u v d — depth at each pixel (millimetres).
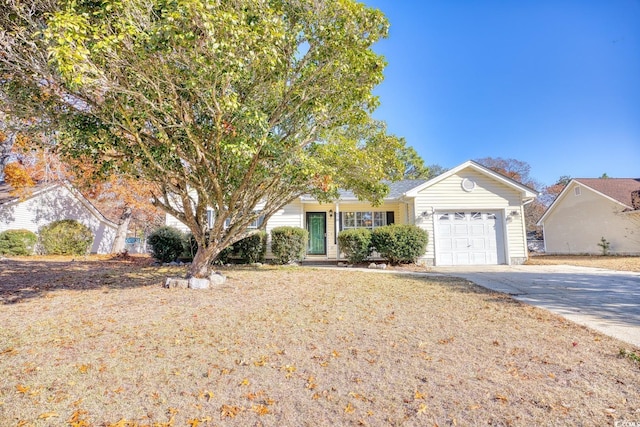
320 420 2330
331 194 7836
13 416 2357
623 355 3318
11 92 5113
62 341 3826
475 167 13242
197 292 6512
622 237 16594
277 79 5527
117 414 2408
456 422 2277
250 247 12609
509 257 12992
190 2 3623
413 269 11281
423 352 3518
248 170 6203
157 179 6516
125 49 4195
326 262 13641
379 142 8109
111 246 22203
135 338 3943
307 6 5250
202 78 4363
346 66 5410
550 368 3080
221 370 3115
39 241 16250
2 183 20484
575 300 5875
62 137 5637
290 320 4703
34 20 4590
